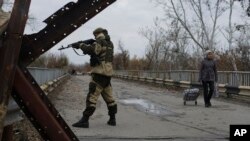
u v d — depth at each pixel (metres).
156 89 28.44
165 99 18.92
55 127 2.82
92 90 9.38
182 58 43.72
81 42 9.01
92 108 9.39
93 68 9.41
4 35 2.63
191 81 26.61
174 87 29.28
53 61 46.38
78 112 12.40
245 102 18.06
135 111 13.41
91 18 3.03
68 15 3.01
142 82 41.88
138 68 74.88
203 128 9.69
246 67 29.19
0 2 2.93
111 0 3.01
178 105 15.98
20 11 2.66
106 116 11.60
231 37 30.14
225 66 29.95
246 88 18.42
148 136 8.39
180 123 10.52
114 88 29.44
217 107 15.40
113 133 8.70
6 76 2.59
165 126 9.90
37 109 2.79
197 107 15.22
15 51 2.63
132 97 20.00
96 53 9.18
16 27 2.63
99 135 8.40
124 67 78.75
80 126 9.39
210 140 8.12
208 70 15.45
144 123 10.38
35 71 12.41
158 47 60.09
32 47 2.97
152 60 62.25
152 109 14.19
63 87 27.14
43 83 14.86
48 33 2.99
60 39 3.01
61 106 13.91
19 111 3.80
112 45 9.57
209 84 15.48
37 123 2.84
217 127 9.91
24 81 2.78
